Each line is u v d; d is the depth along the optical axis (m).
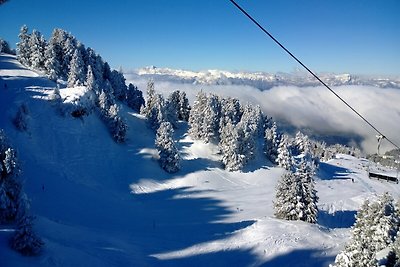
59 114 84.94
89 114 90.56
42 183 61.00
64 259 31.78
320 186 90.38
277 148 104.69
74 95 89.44
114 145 88.06
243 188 85.12
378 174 113.69
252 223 50.34
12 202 38.31
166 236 45.41
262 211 62.56
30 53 109.81
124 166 81.75
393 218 36.97
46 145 75.50
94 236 41.28
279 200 53.12
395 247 28.47
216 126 104.12
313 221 51.56
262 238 44.41
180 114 122.75
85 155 79.12
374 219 37.12
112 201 64.44
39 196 55.56
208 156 96.94
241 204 69.25
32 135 74.94
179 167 85.12
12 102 80.88
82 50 114.00
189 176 84.38
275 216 54.12
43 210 49.88
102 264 33.25
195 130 101.81
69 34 115.50
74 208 55.09
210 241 43.75
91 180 72.19
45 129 79.00
